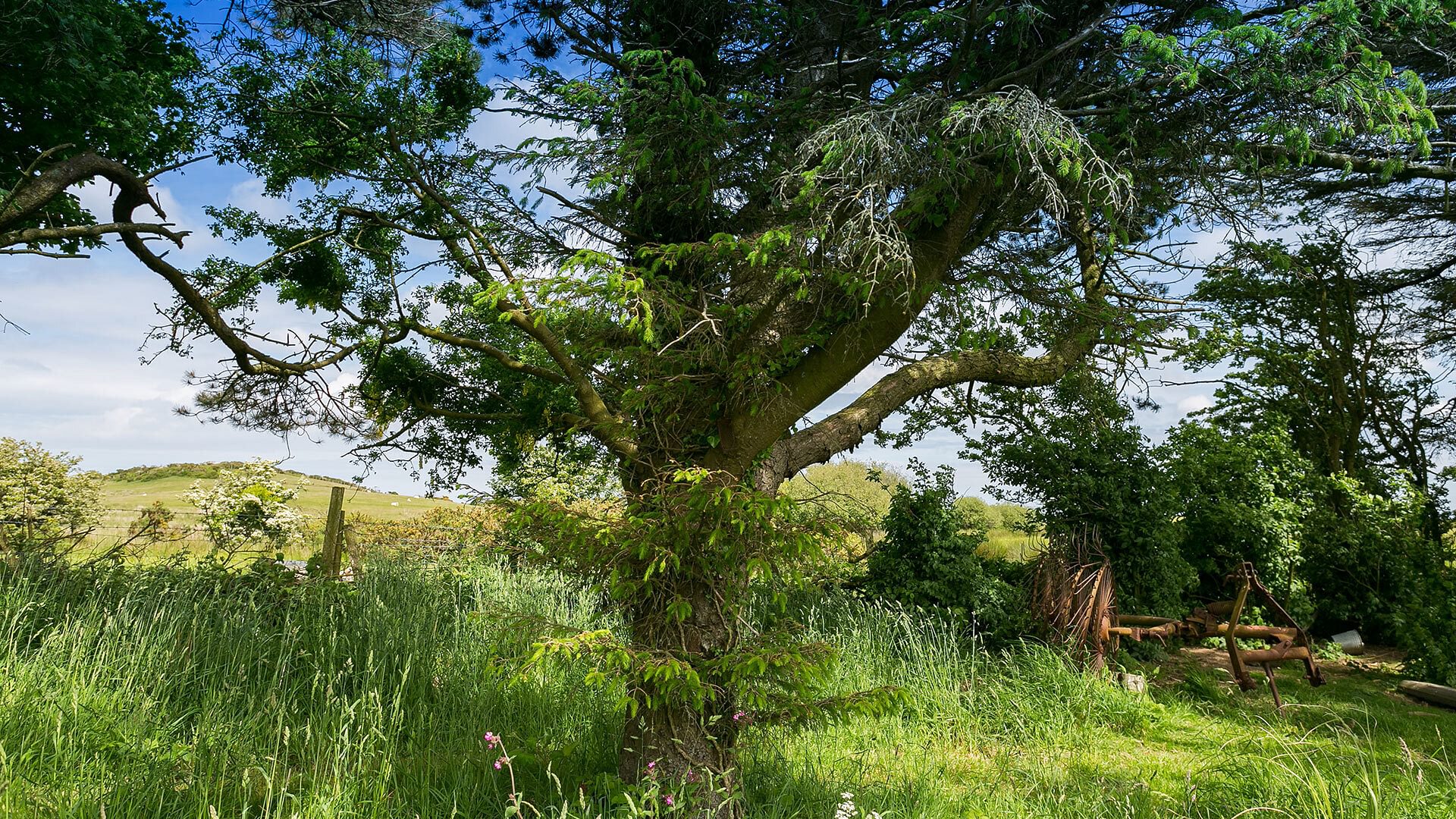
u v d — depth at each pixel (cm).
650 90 447
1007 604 767
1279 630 699
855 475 889
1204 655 866
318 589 661
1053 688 594
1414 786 404
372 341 679
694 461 432
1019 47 464
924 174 434
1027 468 881
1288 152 473
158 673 469
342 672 507
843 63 507
